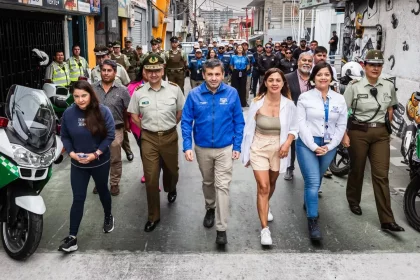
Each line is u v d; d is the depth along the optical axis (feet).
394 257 13.51
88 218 16.33
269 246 14.20
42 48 32.94
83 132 13.57
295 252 13.83
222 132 14.21
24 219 13.37
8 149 12.41
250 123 14.60
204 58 41.86
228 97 14.24
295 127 14.57
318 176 14.84
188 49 76.54
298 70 18.78
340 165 22.02
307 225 15.83
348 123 16.26
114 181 18.60
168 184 17.08
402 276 12.52
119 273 12.62
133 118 15.55
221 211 14.02
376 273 12.66
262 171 14.33
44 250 13.93
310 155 14.97
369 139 15.79
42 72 32.91
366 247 14.16
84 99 13.32
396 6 30.27
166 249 14.01
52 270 12.79
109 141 13.97
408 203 15.72
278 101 14.42
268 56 41.96
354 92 15.78
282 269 12.83
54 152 13.48
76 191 13.80
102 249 13.99
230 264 13.09
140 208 17.34
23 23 29.78
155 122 15.14
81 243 14.38
